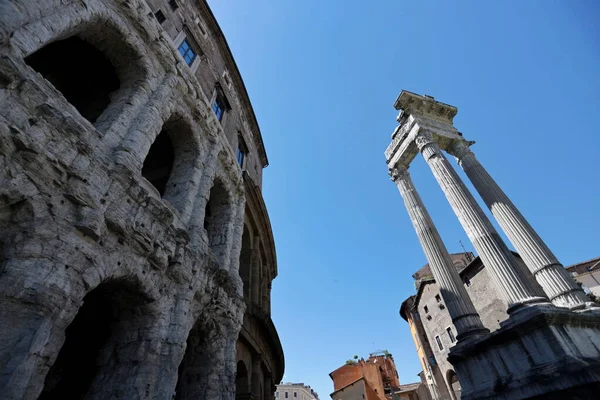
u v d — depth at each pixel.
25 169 6.77
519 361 12.76
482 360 14.33
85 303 10.69
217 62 25.91
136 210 9.51
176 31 19.92
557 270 15.05
